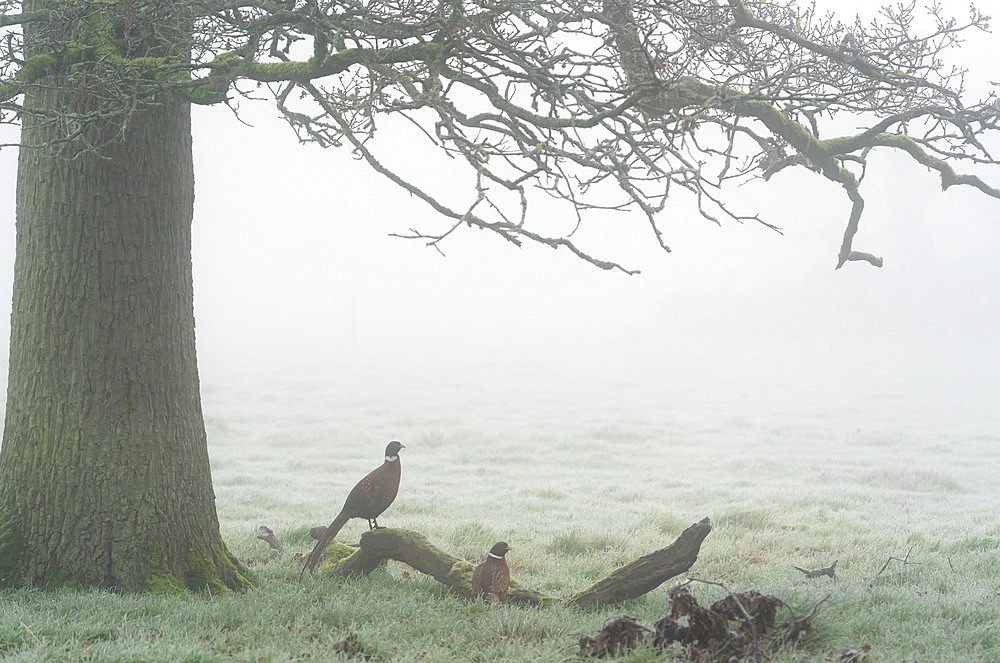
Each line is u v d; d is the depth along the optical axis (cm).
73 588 742
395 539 838
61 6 711
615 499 1730
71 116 643
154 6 698
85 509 756
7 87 694
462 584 798
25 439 771
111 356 767
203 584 782
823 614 718
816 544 1218
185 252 823
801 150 862
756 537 1255
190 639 593
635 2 671
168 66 675
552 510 1554
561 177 641
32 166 780
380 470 843
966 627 700
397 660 576
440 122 643
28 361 775
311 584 797
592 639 616
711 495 1750
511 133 692
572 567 1058
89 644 567
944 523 1454
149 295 785
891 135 886
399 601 749
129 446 768
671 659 593
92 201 764
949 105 854
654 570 787
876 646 652
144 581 756
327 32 655
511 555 1085
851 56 820
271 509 1540
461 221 607
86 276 764
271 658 559
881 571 957
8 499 770
